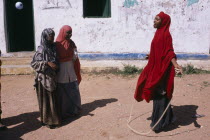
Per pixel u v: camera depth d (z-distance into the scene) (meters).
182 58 8.43
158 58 4.07
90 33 8.56
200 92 6.25
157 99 4.24
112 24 8.47
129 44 8.56
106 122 4.79
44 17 8.55
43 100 4.52
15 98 6.26
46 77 4.40
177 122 4.71
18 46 10.06
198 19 8.30
